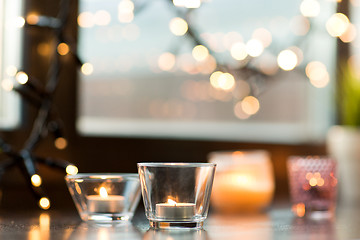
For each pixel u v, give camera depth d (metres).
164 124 1.35
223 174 1.16
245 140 1.41
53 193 1.16
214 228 0.91
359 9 1.60
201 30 1.35
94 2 1.24
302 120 1.54
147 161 1.27
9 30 1.14
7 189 1.12
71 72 1.19
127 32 1.29
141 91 1.32
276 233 0.88
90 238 0.80
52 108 1.10
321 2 1.54
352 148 1.39
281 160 1.46
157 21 1.33
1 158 1.11
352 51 1.60
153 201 0.87
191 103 1.38
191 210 0.87
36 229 0.86
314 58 1.55
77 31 1.19
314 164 1.12
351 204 1.35
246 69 1.33
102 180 0.91
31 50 1.15
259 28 1.42
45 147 1.16
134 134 1.30
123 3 1.19
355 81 1.47
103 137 1.22
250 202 1.15
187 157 1.32
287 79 1.50
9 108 1.15
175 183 0.87
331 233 0.89
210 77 1.28
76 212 1.02
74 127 1.19
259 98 1.45
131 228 0.88
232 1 1.40
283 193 1.46
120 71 1.29
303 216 1.10
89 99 1.25
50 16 1.17
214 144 1.36
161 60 1.34
